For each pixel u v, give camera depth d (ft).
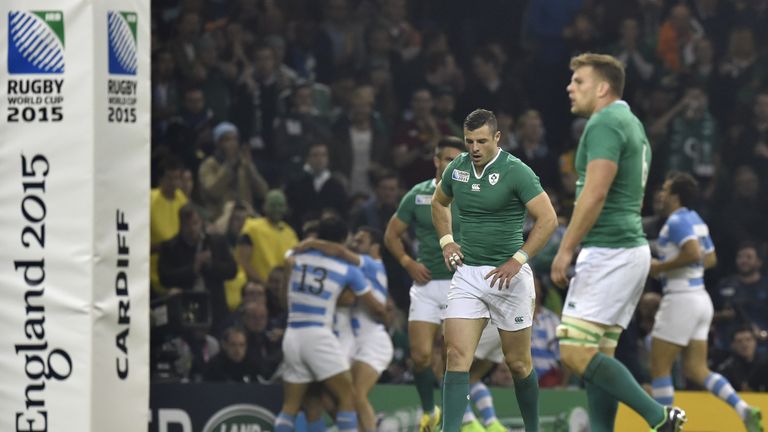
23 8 89.15
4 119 89.45
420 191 112.16
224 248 147.64
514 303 86.43
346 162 178.40
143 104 92.27
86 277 88.28
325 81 187.01
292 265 131.85
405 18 196.65
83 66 88.53
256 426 130.31
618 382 90.33
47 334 88.74
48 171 88.89
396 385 134.00
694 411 132.87
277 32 184.55
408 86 190.39
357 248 139.33
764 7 207.10
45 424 88.58
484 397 119.34
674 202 127.13
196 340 142.20
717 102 200.85
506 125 188.75
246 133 174.91
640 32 202.08
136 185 91.66
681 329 125.18
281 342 147.13
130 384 90.99
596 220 91.66
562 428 133.90
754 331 164.14
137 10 92.02
